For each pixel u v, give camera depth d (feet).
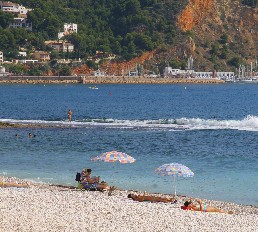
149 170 309.83
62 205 185.68
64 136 468.34
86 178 245.45
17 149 399.44
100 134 481.46
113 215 174.70
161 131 502.38
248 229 166.91
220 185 272.72
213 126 535.60
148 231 159.12
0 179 274.16
